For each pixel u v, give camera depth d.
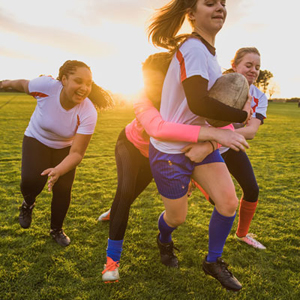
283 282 2.04
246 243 2.57
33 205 2.49
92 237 2.60
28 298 1.82
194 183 2.17
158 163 1.75
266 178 4.87
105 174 4.80
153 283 2.00
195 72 1.43
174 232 2.77
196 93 1.42
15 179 4.32
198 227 2.88
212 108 1.41
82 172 4.90
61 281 1.98
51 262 2.20
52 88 2.18
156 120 1.70
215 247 1.85
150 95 1.87
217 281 2.04
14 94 51.06
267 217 3.20
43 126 2.25
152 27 1.71
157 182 1.82
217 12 1.54
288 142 9.18
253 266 2.23
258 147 8.15
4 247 2.38
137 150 2.17
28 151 2.31
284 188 4.32
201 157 1.62
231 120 1.46
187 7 1.57
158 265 2.21
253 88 2.45
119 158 2.17
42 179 2.28
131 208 3.36
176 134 1.58
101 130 11.16
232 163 2.28
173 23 1.65
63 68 2.12
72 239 2.56
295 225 3.00
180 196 1.76
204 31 1.61
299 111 31.59
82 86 2.09
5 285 1.92
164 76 1.81
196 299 1.86
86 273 2.09
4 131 9.80
